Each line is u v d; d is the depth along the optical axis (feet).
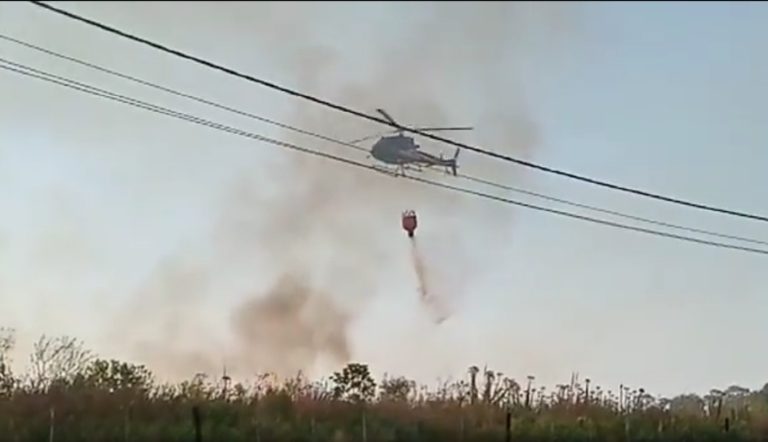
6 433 67.26
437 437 78.28
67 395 75.87
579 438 84.38
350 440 74.18
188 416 74.79
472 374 99.71
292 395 81.76
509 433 78.64
